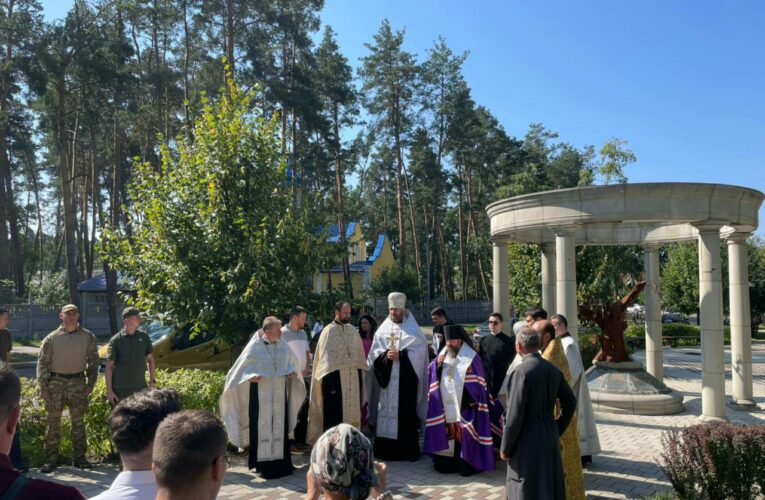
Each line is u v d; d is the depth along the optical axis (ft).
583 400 23.89
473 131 135.44
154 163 105.60
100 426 24.71
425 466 24.70
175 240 31.65
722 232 39.11
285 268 31.81
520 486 15.01
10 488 6.14
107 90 91.61
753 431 17.57
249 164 33.32
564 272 33.91
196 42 91.04
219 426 6.64
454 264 192.13
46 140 123.95
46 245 201.46
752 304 107.34
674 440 19.11
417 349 26.37
